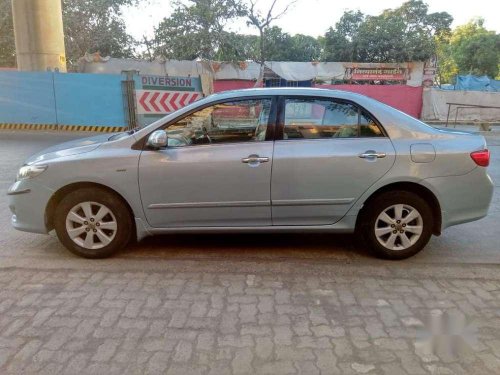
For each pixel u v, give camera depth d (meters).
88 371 2.47
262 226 4.09
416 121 4.14
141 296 3.37
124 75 16.19
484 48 43.28
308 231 4.12
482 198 4.10
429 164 3.96
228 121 4.02
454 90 23.55
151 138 3.91
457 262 4.12
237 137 4.00
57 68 17.03
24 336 2.80
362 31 28.62
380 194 4.04
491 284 3.63
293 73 22.84
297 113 4.02
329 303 3.28
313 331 2.89
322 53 33.19
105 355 2.62
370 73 23.48
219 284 3.60
